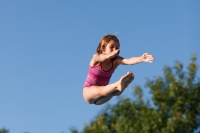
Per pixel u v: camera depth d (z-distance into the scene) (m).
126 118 23.97
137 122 23.28
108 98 9.56
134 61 9.05
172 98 23.86
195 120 23.50
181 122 22.59
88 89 9.52
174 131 22.28
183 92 23.98
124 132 23.47
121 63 9.36
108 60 9.37
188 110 23.80
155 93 23.91
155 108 23.70
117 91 9.25
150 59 8.78
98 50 9.59
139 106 24.22
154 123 22.73
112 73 9.61
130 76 8.88
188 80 24.58
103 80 9.55
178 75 24.77
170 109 23.83
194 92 24.08
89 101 9.60
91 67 9.49
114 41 9.48
